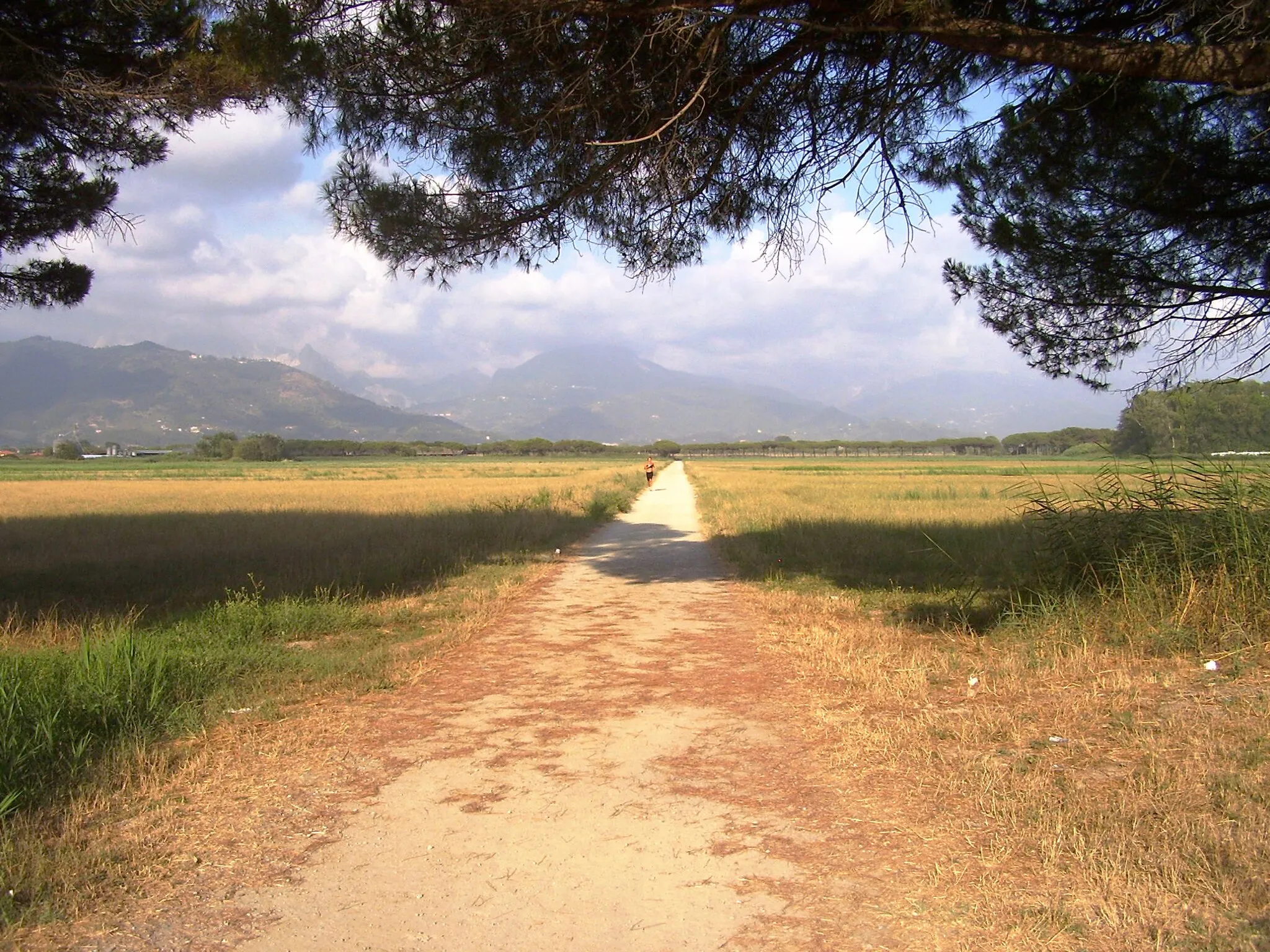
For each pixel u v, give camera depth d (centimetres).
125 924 288
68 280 984
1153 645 604
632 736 495
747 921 286
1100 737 448
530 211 778
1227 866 299
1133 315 798
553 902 301
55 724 460
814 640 742
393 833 363
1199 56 471
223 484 4672
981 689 559
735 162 749
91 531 1756
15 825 355
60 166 888
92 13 705
